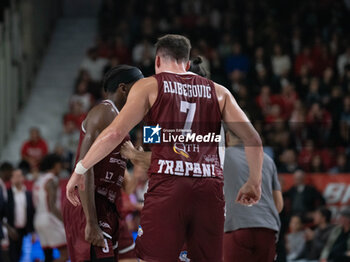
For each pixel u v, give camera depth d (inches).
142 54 1255.5
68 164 929.5
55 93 1295.5
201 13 1417.3
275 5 1437.0
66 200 338.3
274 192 398.0
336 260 586.2
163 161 264.7
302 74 1215.6
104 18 1427.2
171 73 275.3
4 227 634.2
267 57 1259.2
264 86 1126.4
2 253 629.6
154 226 262.8
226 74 1226.0
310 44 1320.1
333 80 1201.4
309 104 1147.9
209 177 267.6
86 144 325.4
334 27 1374.3
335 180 815.7
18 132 1166.3
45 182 593.0
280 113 1107.9
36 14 1342.3
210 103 275.3
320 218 676.1
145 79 273.9
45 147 1018.1
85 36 1482.5
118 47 1283.2
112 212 340.2
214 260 270.8
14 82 1171.3
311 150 979.9
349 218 593.0
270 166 395.2
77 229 329.7
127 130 263.1
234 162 379.9
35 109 1240.8
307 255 700.7
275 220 385.4
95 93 1149.7
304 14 1403.8
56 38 1477.6
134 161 325.7
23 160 866.8
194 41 1309.1
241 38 1339.8
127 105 265.6
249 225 377.1
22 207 671.1
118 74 346.9
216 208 268.8
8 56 1120.2
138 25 1359.5
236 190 378.3
